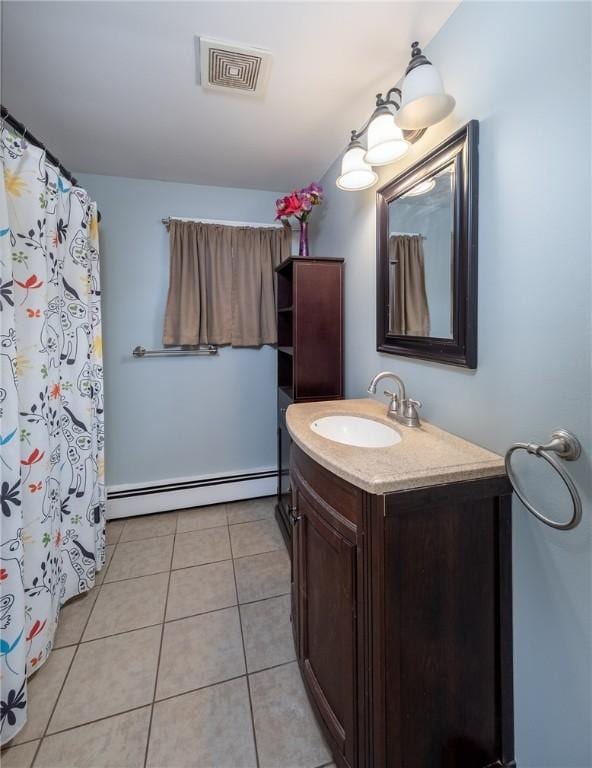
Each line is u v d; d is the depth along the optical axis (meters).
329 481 0.98
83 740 1.08
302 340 1.94
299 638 1.25
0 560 1.06
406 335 1.37
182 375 2.52
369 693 0.84
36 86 1.44
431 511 0.84
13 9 1.08
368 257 1.70
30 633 1.27
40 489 1.29
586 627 0.77
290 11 1.08
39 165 1.26
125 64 1.31
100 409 1.88
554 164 0.79
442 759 0.88
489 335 0.99
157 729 1.12
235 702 1.20
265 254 2.54
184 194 2.41
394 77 1.38
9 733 1.07
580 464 0.77
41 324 1.28
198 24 1.13
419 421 1.25
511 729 0.93
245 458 2.69
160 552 2.05
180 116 1.64
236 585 1.78
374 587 0.82
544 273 0.82
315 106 1.56
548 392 0.83
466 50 1.03
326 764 1.02
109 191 2.29
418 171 1.25
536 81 0.82
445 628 0.86
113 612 1.60
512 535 0.92
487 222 0.98
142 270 2.38
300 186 2.45
